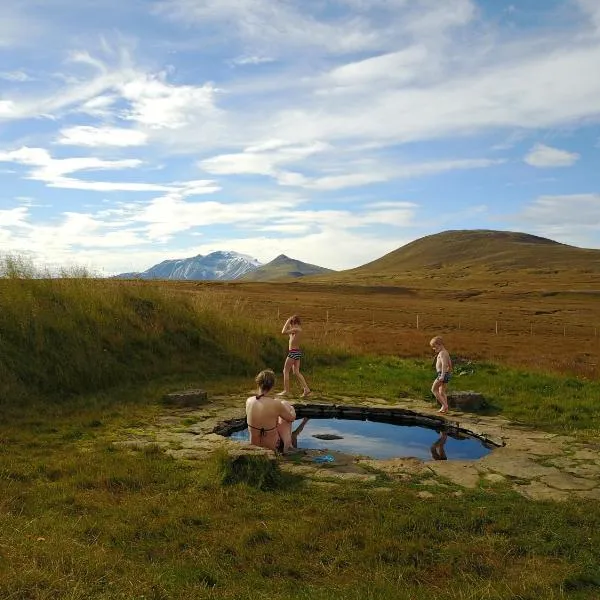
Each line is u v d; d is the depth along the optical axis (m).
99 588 4.20
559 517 6.02
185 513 5.82
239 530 5.48
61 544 4.88
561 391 14.16
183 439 9.23
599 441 9.70
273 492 6.68
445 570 4.86
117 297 16.42
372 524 5.71
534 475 7.76
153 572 4.51
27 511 5.80
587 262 179.75
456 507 6.23
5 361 11.82
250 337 17.88
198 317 17.84
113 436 9.27
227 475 6.94
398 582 4.57
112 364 13.71
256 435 8.80
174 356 15.61
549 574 4.74
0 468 7.15
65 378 12.45
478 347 30.64
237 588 4.36
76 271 16.95
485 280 144.62
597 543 5.41
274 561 4.89
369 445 10.09
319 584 4.55
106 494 6.44
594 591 4.53
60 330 13.53
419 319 53.62
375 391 14.23
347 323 45.72
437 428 11.44
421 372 16.91
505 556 5.12
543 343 35.97
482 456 9.40
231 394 13.30
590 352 31.06
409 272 195.50
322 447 9.87
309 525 5.64
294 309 56.28
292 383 14.96
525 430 10.56
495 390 14.12
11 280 14.62
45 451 8.16
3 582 4.05
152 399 12.19
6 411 10.37
